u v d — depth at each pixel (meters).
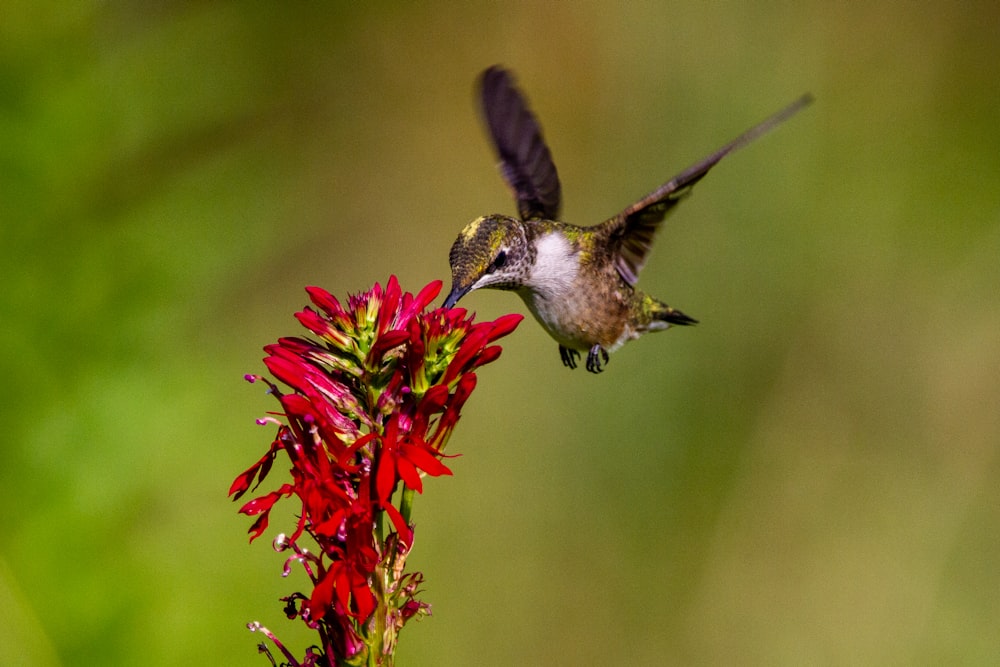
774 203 12.97
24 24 7.73
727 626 11.73
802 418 12.51
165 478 7.66
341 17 14.19
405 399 4.82
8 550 7.14
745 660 11.62
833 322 12.79
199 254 7.98
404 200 14.38
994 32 13.69
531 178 8.59
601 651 11.51
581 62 14.22
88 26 7.96
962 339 12.69
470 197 14.49
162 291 7.83
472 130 14.60
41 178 7.66
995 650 11.57
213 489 7.83
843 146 13.36
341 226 14.02
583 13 14.20
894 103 13.59
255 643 7.76
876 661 11.51
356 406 4.74
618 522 11.96
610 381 12.27
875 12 13.70
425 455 4.68
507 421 12.28
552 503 11.95
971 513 12.05
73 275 7.65
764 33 13.44
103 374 7.51
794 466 12.34
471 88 14.62
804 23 13.47
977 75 13.65
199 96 8.28
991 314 12.80
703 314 12.65
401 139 14.47
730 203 12.95
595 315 8.14
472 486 11.88
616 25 13.99
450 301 7.04
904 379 12.65
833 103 13.50
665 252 12.84
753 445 12.34
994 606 11.74
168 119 8.18
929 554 11.92
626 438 12.14
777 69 13.34
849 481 12.30
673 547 11.95
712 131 13.40
